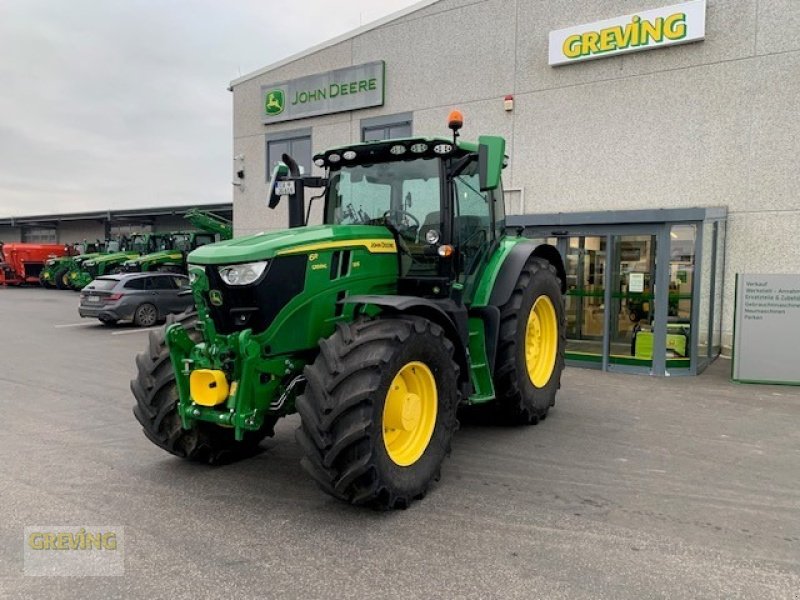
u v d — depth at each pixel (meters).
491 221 5.90
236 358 4.11
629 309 9.02
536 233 9.70
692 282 8.62
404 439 4.27
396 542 3.61
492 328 5.51
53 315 17.78
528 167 12.41
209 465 4.96
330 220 5.61
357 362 3.85
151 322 15.39
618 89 11.30
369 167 5.38
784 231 9.88
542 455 5.16
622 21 11.02
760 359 8.00
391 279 4.97
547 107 12.13
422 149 4.98
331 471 3.83
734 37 10.12
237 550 3.52
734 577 3.21
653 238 8.84
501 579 3.19
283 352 4.22
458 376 4.65
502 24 12.61
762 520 3.89
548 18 12.01
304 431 3.89
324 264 4.38
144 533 3.74
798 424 6.08
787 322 7.88
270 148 17.14
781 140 9.83
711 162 10.46
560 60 11.74
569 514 3.98
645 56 10.98
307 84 15.90
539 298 6.23
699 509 4.06
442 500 4.23
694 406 6.83
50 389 7.85
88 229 38.34
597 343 9.43
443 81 13.55
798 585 3.13
